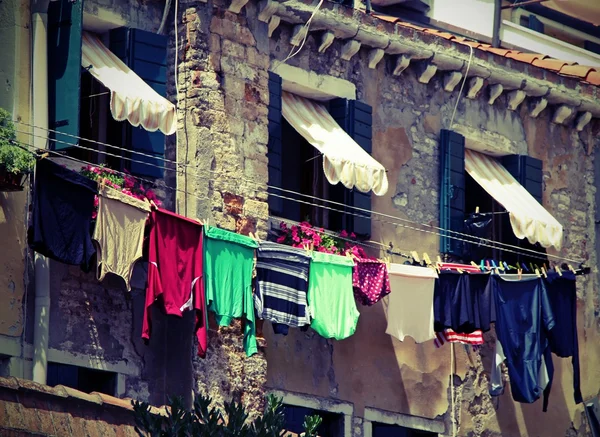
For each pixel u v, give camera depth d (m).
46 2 25.23
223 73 27.16
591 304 33.03
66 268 25.27
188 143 26.77
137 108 25.28
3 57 25.08
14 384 22.89
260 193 27.34
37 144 24.91
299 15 28.30
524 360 29.61
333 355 28.48
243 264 26.05
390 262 28.19
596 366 32.88
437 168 30.78
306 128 28.42
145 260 25.00
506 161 32.22
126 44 26.41
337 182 27.88
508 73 31.67
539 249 32.25
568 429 32.16
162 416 22.83
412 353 29.72
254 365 26.59
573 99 32.78
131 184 25.78
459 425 30.23
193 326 26.27
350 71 29.58
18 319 24.62
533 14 39.53
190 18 26.95
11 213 24.75
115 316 25.72
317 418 23.47
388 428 29.42
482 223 30.80
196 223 25.42
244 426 22.45
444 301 28.66
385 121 30.05
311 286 26.83
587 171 33.53
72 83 24.94
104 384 25.62
